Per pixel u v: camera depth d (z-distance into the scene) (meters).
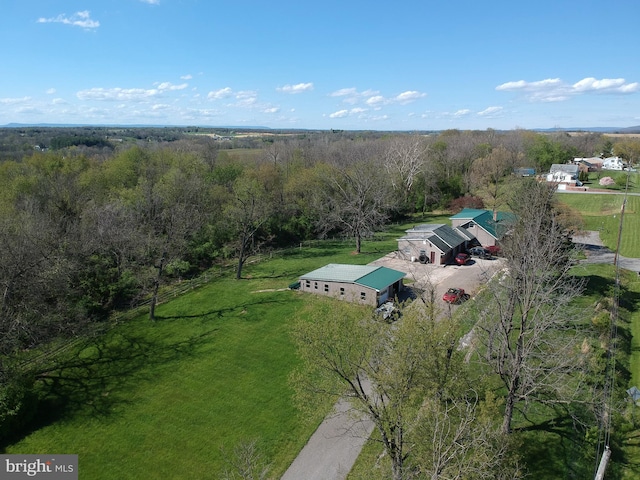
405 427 21.48
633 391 29.73
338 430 28.62
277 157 111.88
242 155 143.50
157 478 25.61
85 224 52.34
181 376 35.19
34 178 63.44
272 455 26.97
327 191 80.44
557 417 28.91
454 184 101.25
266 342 39.81
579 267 55.28
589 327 38.03
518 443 23.34
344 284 47.12
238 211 58.38
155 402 32.16
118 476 25.78
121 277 50.34
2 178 67.75
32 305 36.12
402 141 108.56
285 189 78.44
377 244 73.06
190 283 55.41
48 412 31.25
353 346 23.64
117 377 35.22
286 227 75.38
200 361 37.22
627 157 153.50
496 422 25.20
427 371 22.55
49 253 44.22
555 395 29.41
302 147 138.25
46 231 47.22
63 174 70.50
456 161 109.50
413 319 23.08
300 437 28.30
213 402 32.00
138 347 39.75
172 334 42.03
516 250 34.06
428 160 99.75
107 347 39.81
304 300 48.12
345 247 72.38
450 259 61.09
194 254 62.34
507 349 27.92
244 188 61.22
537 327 28.17
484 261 60.53
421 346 21.94
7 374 30.00
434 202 100.12
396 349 22.19
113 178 75.12
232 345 39.56
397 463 20.94
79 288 45.97
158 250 50.78
